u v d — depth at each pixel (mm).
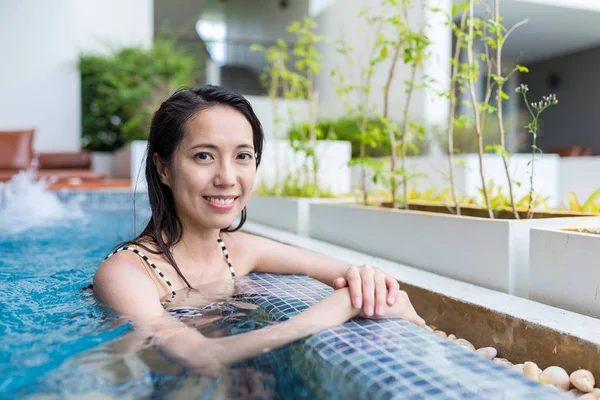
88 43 8695
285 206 3000
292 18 12109
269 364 811
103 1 8734
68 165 6844
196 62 9281
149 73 8273
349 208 2371
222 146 1183
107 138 8656
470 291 1524
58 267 1904
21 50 7750
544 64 11148
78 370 782
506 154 1865
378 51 6879
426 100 6023
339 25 8570
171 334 955
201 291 1342
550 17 7883
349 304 1075
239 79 10883
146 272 1271
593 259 1272
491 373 770
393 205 2523
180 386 724
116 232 3145
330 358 839
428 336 951
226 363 814
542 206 2494
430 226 1850
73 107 8031
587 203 2211
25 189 5051
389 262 2027
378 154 5691
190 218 1338
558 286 1368
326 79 8992
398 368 790
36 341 918
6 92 7723
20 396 690
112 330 976
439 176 4738
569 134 10758
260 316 1123
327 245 2453
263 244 1614
